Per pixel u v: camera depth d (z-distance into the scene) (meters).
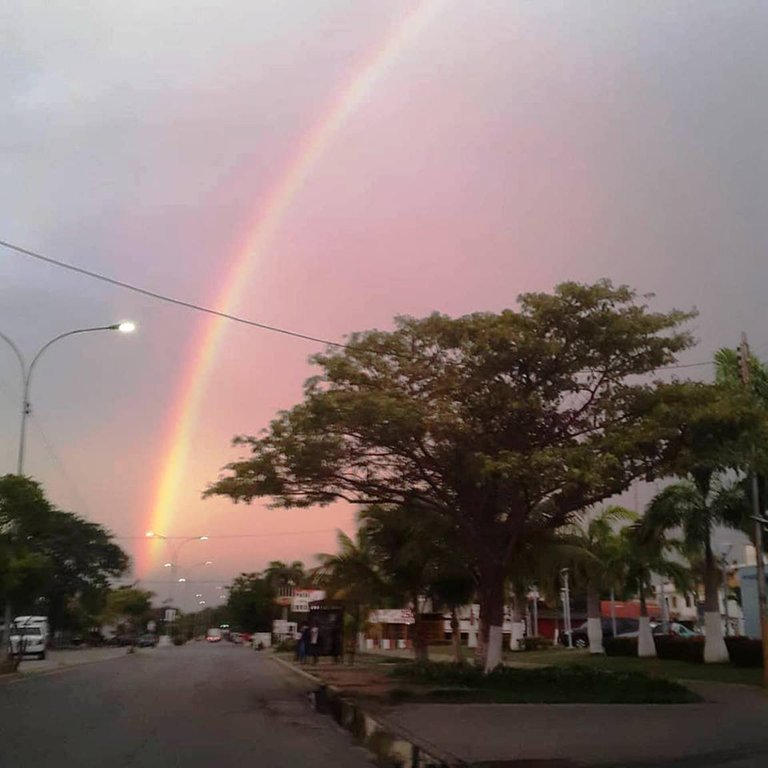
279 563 93.44
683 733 15.13
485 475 21.08
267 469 23.00
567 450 20.16
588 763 12.18
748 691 22.16
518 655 42.03
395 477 24.16
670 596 83.88
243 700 21.73
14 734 14.84
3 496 28.78
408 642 61.88
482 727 16.28
